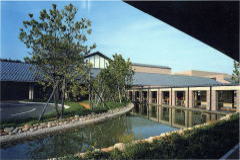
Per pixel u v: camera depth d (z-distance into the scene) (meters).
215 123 11.41
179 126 14.55
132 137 11.02
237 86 21.22
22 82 33.50
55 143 9.73
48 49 14.07
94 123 14.95
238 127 9.48
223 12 5.07
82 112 17.08
